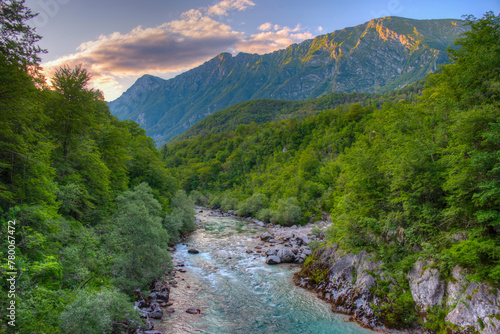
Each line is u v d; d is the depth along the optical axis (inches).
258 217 3053.6
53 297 686.5
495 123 769.6
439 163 950.4
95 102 1786.4
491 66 1000.9
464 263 772.6
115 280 923.4
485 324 658.2
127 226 1020.5
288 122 6412.4
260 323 892.6
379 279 944.3
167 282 1176.8
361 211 1145.4
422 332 779.4
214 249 1765.5
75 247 890.1
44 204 911.0
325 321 901.8
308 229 2364.7
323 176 3289.9
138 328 777.6
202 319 909.2
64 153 1299.2
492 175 764.0
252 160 5659.5
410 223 994.1
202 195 4817.9
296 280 1238.9
